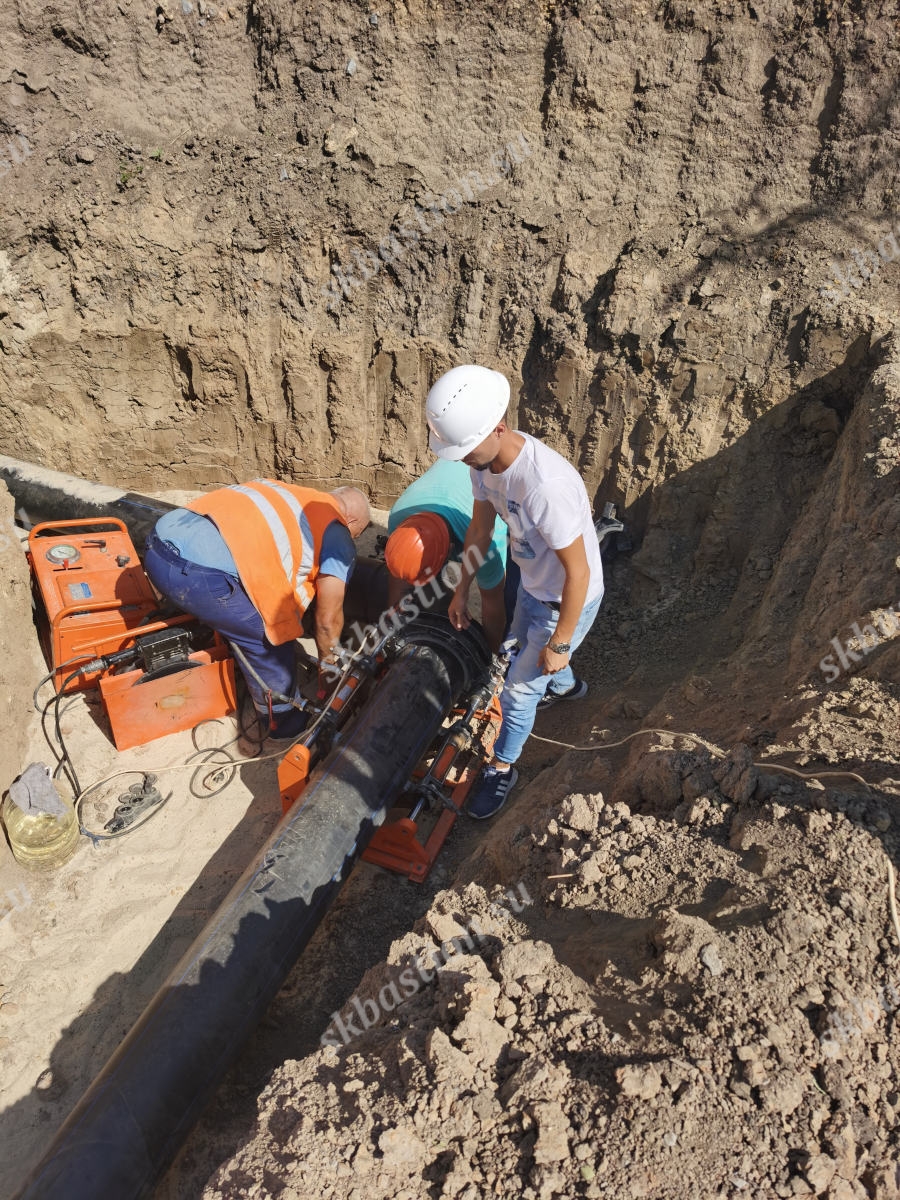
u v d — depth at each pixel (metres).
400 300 5.55
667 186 5.01
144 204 5.48
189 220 5.52
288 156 5.34
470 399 2.66
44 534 5.44
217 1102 2.89
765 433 4.88
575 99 4.97
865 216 4.71
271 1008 3.22
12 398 5.84
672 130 4.93
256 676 4.23
